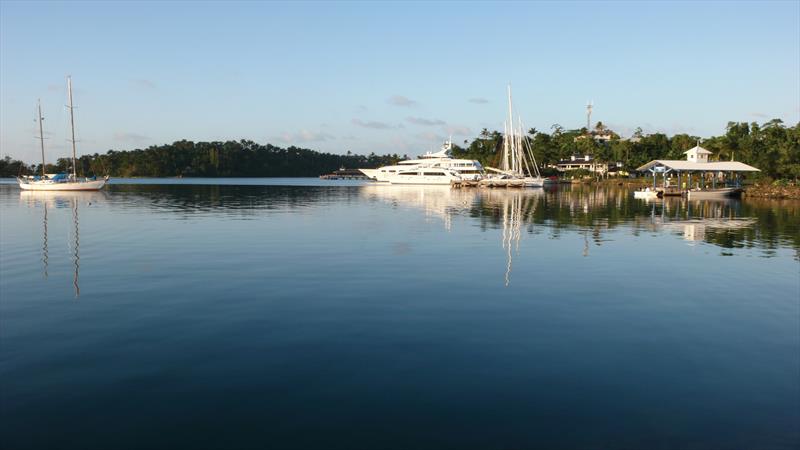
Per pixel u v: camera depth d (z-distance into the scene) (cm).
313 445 665
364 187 11750
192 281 1602
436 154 12256
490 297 1417
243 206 5156
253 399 791
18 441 671
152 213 4216
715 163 7125
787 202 6000
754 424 725
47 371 890
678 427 715
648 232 2958
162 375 877
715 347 1032
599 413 752
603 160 15050
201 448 658
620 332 1123
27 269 1786
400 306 1321
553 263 1944
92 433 693
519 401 789
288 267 1836
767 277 1705
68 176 8856
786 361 959
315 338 1069
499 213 4303
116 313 1243
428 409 762
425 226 3231
